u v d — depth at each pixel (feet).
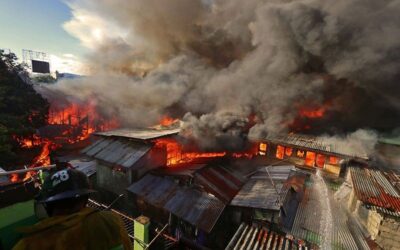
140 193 50.44
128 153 56.70
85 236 5.49
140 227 26.94
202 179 56.29
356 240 38.52
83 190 6.24
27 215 10.89
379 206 38.42
